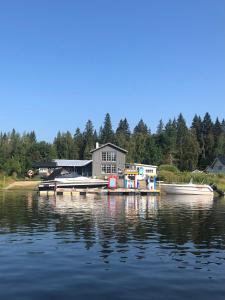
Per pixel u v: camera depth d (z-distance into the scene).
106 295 11.21
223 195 61.84
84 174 95.75
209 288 11.88
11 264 14.52
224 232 22.25
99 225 24.80
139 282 12.42
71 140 151.62
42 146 131.75
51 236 20.48
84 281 12.48
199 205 42.47
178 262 15.02
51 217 29.22
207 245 18.34
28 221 26.77
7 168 94.25
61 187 63.69
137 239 19.75
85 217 29.28
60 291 11.52
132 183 66.62
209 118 173.25
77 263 14.70
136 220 27.55
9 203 42.44
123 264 14.62
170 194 64.06
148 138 137.12
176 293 11.41
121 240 19.44
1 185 77.06
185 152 122.69
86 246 17.86
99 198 52.62
